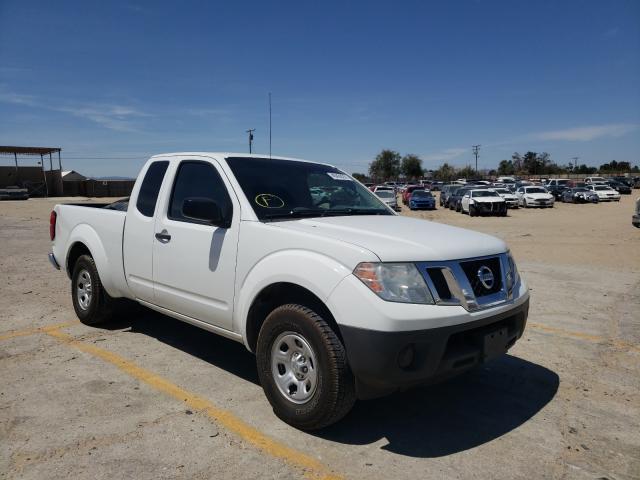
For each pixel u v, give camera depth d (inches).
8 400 153.6
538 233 743.1
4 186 1989.4
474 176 5073.8
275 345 142.4
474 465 125.3
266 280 142.3
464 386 175.0
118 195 2158.0
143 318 244.4
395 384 123.1
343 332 124.3
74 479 114.9
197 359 192.1
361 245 129.6
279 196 167.0
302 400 136.6
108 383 167.6
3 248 489.1
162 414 146.7
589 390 173.0
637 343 222.2
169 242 176.7
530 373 187.6
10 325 230.8
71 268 239.6
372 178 4781.0
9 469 118.1
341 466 123.1
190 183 179.5
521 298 148.5
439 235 145.9
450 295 128.4
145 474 117.4
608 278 374.6
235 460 124.2
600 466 126.1
